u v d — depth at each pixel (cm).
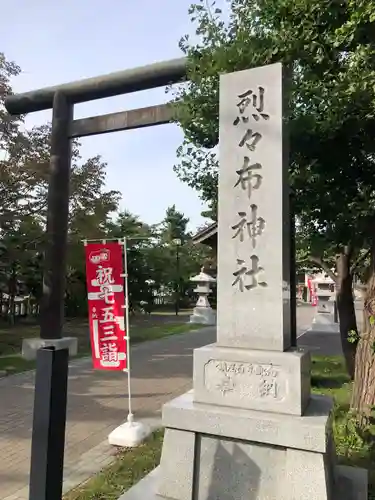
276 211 341
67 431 542
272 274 337
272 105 351
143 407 652
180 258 2934
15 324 1848
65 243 989
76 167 1314
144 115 858
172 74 805
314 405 331
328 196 573
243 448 311
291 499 288
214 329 1805
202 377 335
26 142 1188
